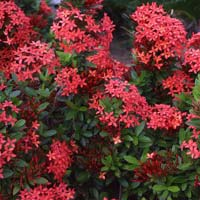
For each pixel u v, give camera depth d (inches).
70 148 154.3
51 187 149.3
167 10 279.0
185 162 140.4
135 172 145.8
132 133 151.9
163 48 157.0
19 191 140.5
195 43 167.5
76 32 155.8
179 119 149.7
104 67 157.0
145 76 163.3
